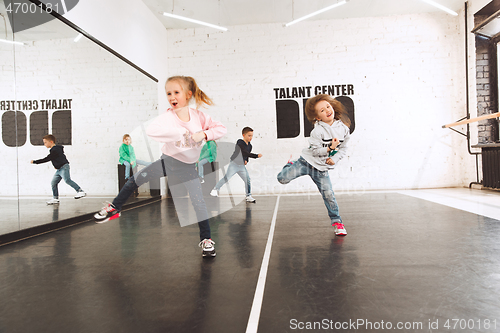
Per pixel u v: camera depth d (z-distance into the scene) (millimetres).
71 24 3008
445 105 4961
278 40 5195
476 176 4633
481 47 4594
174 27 5352
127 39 4113
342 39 5098
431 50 4980
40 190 2576
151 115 4684
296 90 5148
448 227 2105
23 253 1770
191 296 1099
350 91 5078
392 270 1307
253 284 1196
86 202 3150
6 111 2340
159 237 2096
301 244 1793
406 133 5012
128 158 3855
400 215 2631
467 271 1268
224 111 5238
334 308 972
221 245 1827
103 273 1380
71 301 1083
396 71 5027
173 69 5348
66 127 2951
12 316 975
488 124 4570
